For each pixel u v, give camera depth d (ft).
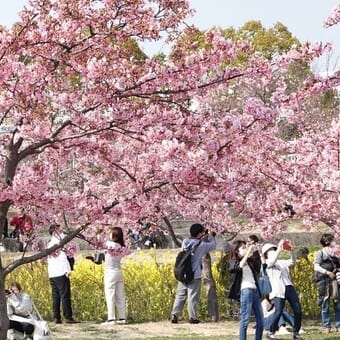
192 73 27.99
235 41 29.17
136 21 29.19
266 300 47.85
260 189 49.37
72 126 29.60
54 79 29.01
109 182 36.65
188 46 28.50
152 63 28.09
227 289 56.49
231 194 28.89
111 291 54.39
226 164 28.84
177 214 54.13
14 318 41.06
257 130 28.14
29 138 28.99
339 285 50.57
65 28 28.60
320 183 46.52
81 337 49.24
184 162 26.99
